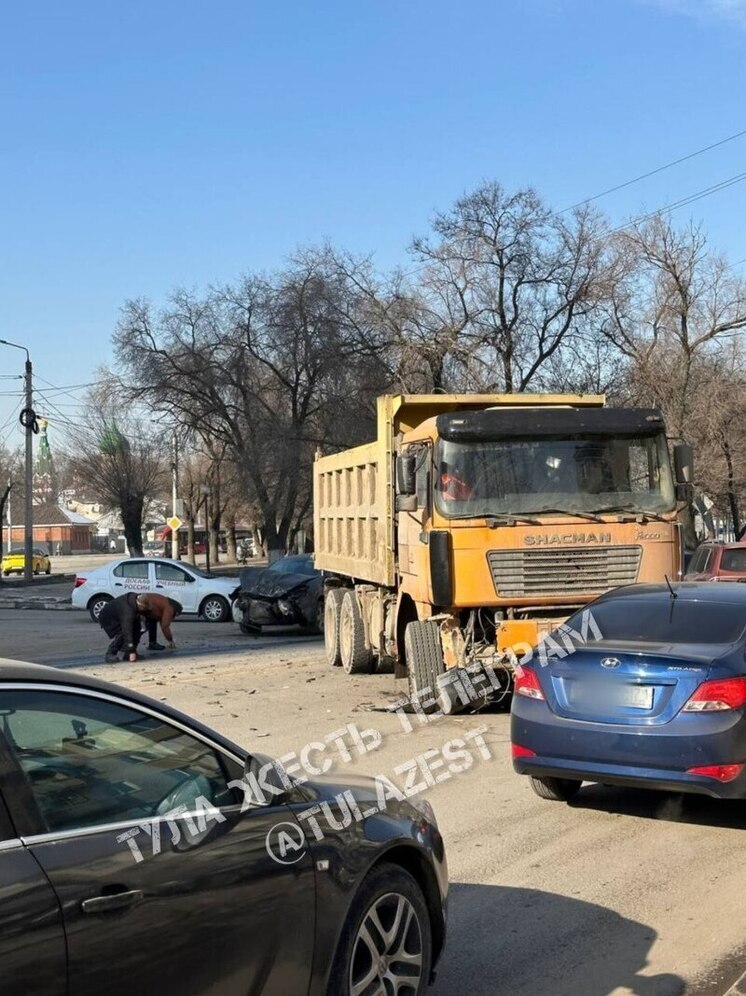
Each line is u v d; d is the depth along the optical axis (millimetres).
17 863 2959
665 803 7855
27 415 43000
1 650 18984
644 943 5184
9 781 3078
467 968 4898
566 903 5730
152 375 44094
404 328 40719
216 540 67625
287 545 44656
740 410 40219
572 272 38812
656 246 39656
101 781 3379
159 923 3221
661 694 6809
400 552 12570
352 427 41031
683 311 39719
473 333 39375
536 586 10969
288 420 43375
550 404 13086
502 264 38500
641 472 11477
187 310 44438
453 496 10961
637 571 11219
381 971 4027
